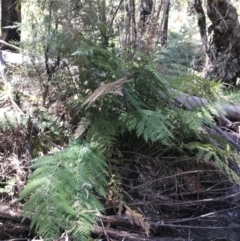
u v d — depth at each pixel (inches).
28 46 95.3
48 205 66.0
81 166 74.4
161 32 101.4
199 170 87.6
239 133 118.0
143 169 89.9
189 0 144.2
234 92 112.9
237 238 81.7
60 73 93.8
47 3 93.1
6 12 152.6
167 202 85.1
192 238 80.8
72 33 89.5
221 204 91.0
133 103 85.3
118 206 78.2
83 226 66.2
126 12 100.3
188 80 93.5
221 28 145.4
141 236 77.2
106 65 83.9
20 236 78.0
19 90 98.9
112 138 84.9
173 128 88.0
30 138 91.0
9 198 82.7
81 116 93.1
